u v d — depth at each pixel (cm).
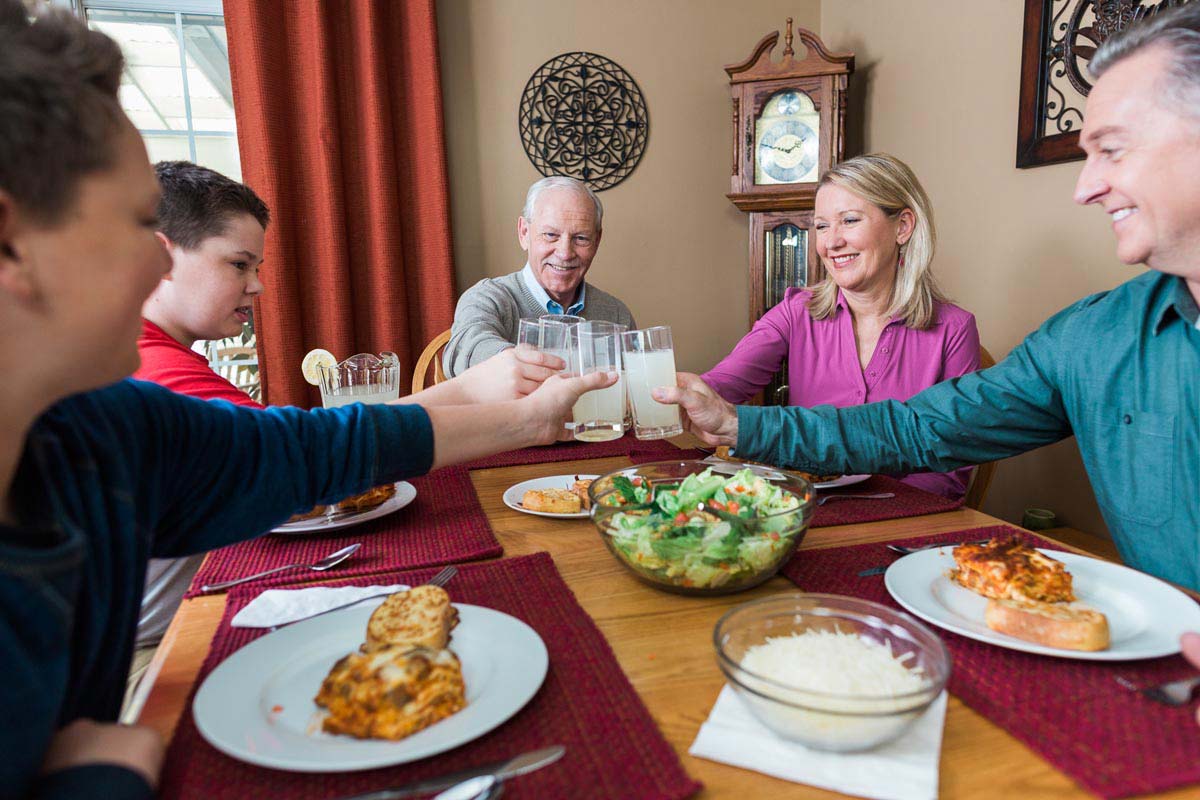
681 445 164
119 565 62
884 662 60
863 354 197
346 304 296
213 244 137
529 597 84
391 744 54
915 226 181
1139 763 53
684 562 82
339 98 291
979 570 81
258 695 62
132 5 288
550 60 320
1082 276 220
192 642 76
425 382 270
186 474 76
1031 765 54
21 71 42
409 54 296
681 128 339
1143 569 110
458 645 70
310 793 52
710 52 337
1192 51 84
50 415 60
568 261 240
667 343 121
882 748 55
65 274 45
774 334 204
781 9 342
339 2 285
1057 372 119
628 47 328
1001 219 249
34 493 53
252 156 283
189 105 302
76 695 58
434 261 308
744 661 62
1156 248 94
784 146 302
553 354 119
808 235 307
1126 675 65
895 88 300
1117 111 90
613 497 92
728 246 352
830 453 123
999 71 245
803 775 52
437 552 100
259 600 83
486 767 53
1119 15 198
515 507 118
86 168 44
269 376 292
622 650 73
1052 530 227
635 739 57
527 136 322
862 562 94
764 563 83
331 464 85
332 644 71
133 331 51
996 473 261
